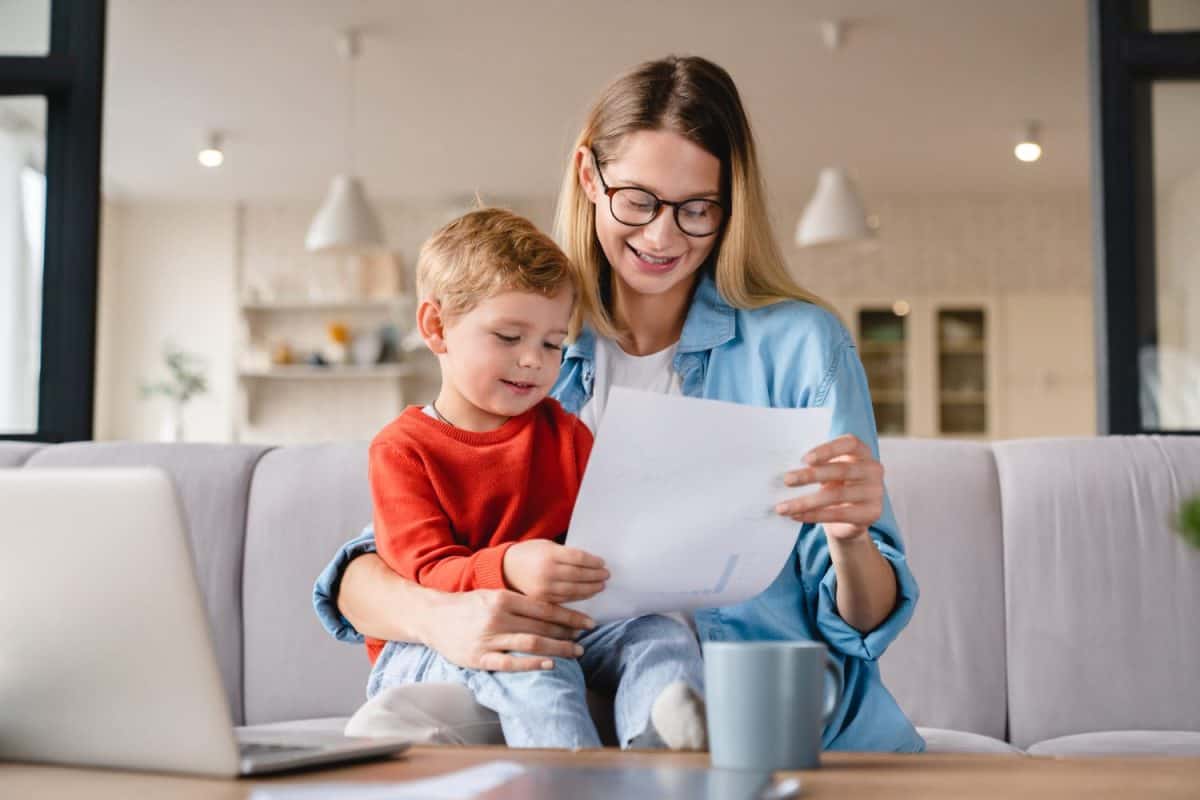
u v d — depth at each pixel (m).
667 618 1.24
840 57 5.32
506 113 6.09
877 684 1.38
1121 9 2.66
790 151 6.71
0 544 0.79
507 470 1.33
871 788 0.72
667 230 1.43
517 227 1.38
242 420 7.68
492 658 1.12
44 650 0.80
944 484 2.03
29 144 2.59
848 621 1.33
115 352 7.76
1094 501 2.00
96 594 0.78
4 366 2.56
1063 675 1.95
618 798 0.68
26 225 2.58
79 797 0.71
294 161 6.94
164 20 4.95
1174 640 1.95
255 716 1.98
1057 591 1.98
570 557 1.10
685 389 1.52
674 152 1.42
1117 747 1.77
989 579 2.00
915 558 2.00
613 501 1.08
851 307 7.73
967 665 1.97
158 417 7.72
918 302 7.67
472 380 1.34
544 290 1.34
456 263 1.35
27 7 2.62
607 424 1.04
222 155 6.80
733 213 1.48
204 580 2.01
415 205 7.82
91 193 2.59
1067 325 7.56
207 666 0.77
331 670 1.97
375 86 5.71
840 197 5.50
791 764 0.78
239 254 7.82
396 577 1.28
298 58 5.36
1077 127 6.33
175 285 7.80
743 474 1.08
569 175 1.56
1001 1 4.74
